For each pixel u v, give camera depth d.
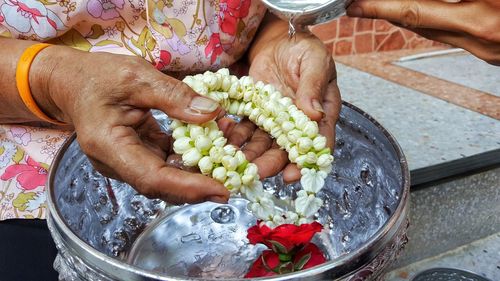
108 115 0.28
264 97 0.32
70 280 0.28
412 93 0.81
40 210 0.40
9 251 0.40
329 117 0.35
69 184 0.32
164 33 0.39
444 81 0.88
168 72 0.42
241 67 0.47
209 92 0.32
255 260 0.33
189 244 0.35
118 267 0.23
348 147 0.37
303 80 0.35
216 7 0.41
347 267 0.24
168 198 0.28
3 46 0.32
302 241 0.30
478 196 0.61
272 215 0.31
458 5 0.36
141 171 0.27
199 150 0.28
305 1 0.36
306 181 0.30
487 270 0.60
